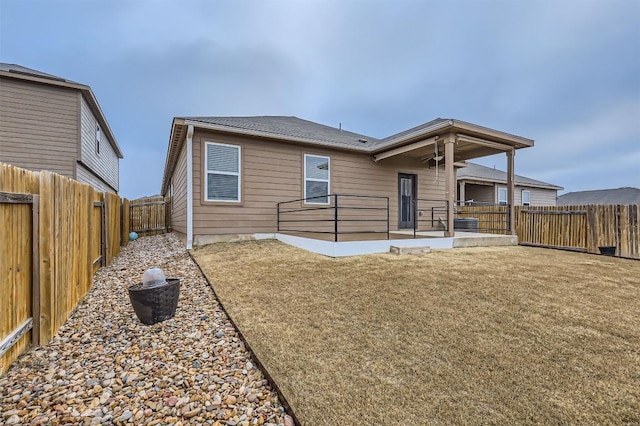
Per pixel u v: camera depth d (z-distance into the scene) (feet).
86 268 13.24
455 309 10.45
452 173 23.25
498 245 25.95
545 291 12.34
